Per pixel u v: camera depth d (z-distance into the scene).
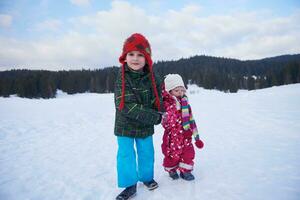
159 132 5.86
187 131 2.65
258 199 2.13
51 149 4.44
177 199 2.25
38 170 3.29
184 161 2.64
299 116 6.59
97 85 68.19
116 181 2.81
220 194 2.27
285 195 2.17
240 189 2.34
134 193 2.39
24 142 5.07
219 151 3.68
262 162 3.04
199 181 2.60
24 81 59.06
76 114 10.10
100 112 10.84
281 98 12.99
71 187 2.68
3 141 5.17
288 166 2.85
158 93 2.54
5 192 2.60
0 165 3.53
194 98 19.84
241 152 3.55
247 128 5.48
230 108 10.20
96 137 5.49
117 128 2.44
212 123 6.54
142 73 2.47
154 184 2.51
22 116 9.52
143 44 2.39
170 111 2.63
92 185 2.71
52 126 7.13
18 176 3.07
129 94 2.34
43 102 18.45
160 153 3.84
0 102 18.11
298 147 3.65
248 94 20.61
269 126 5.49
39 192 2.58
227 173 2.76
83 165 3.44
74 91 67.00
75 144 4.82
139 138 2.51
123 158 2.40
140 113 2.29
